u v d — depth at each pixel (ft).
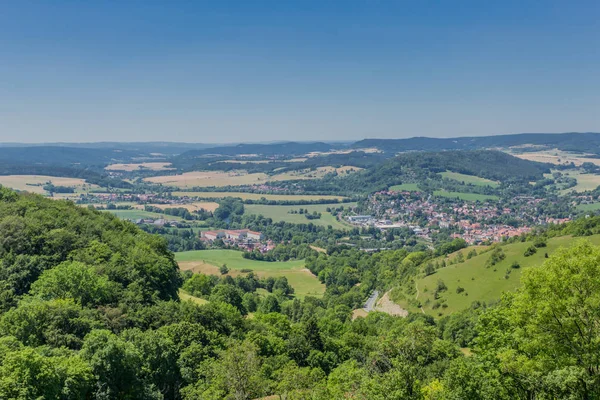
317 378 227.61
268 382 193.36
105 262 325.62
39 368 153.89
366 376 156.97
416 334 215.31
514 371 121.08
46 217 355.77
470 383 122.31
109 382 177.17
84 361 176.76
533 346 126.00
